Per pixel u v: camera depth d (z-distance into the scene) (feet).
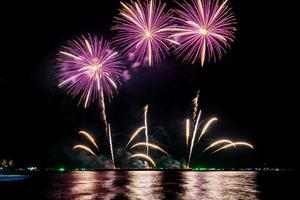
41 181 187.42
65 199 99.45
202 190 131.03
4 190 131.85
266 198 105.09
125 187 145.89
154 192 122.31
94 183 171.53
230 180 197.98
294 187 148.05
